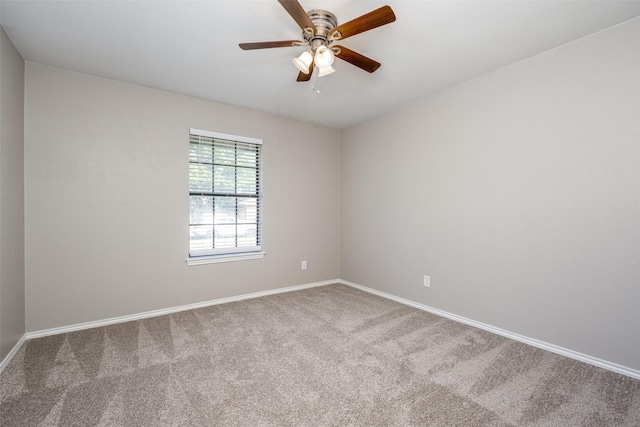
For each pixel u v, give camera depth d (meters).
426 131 3.12
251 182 3.61
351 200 4.14
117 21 1.89
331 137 4.28
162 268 2.98
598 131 2.00
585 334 2.06
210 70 2.56
